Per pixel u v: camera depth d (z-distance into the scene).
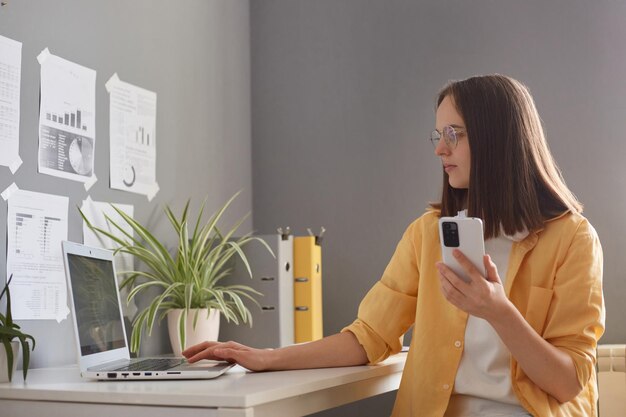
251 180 3.31
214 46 3.08
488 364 1.66
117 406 1.46
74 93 2.33
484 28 3.02
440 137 1.79
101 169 2.43
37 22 2.20
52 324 2.19
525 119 1.74
